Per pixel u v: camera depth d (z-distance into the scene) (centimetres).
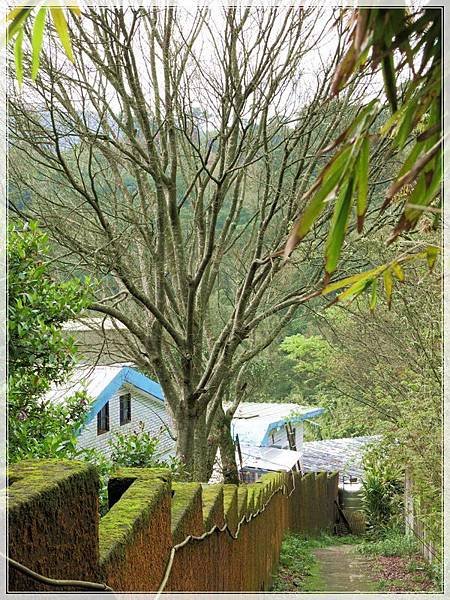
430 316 809
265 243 1115
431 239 405
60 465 209
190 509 398
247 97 880
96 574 216
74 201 1030
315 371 1741
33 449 397
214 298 1452
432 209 130
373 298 186
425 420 901
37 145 867
